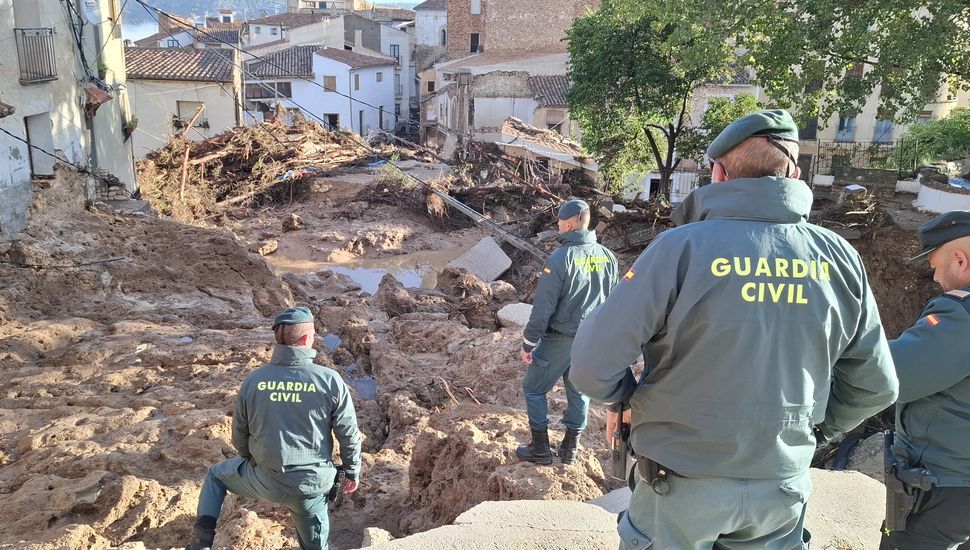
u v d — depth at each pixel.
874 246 18.14
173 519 6.51
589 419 8.05
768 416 2.18
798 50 18.95
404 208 34.28
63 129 18.64
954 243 2.99
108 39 24.16
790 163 2.30
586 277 5.46
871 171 23.22
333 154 39.28
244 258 18.61
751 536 2.36
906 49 17.23
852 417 2.46
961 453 2.92
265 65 57.22
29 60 16.56
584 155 34.44
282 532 6.40
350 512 7.12
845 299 2.24
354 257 29.02
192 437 7.98
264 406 4.54
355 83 59.53
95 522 6.23
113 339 12.62
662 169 29.58
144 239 18.38
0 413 9.23
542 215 28.03
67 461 7.53
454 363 12.54
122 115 26.03
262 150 36.38
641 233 23.47
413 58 75.44
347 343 14.46
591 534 4.03
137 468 7.33
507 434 6.57
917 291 17.09
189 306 15.69
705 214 2.35
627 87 27.16
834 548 3.80
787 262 2.18
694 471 2.25
